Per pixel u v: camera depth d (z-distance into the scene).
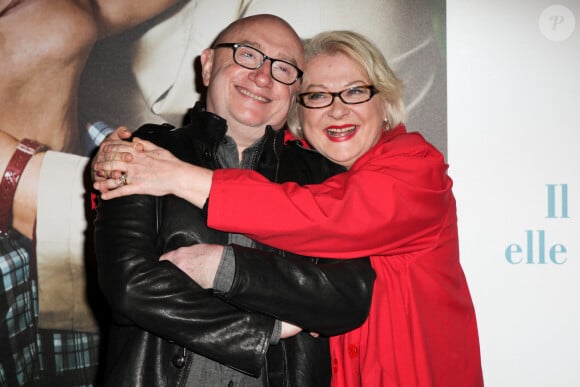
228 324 1.38
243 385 1.48
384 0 2.48
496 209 2.48
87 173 2.41
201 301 1.38
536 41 2.48
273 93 1.69
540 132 2.48
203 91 2.45
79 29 2.42
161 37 2.44
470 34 2.49
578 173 2.47
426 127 2.49
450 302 1.85
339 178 1.67
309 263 1.49
